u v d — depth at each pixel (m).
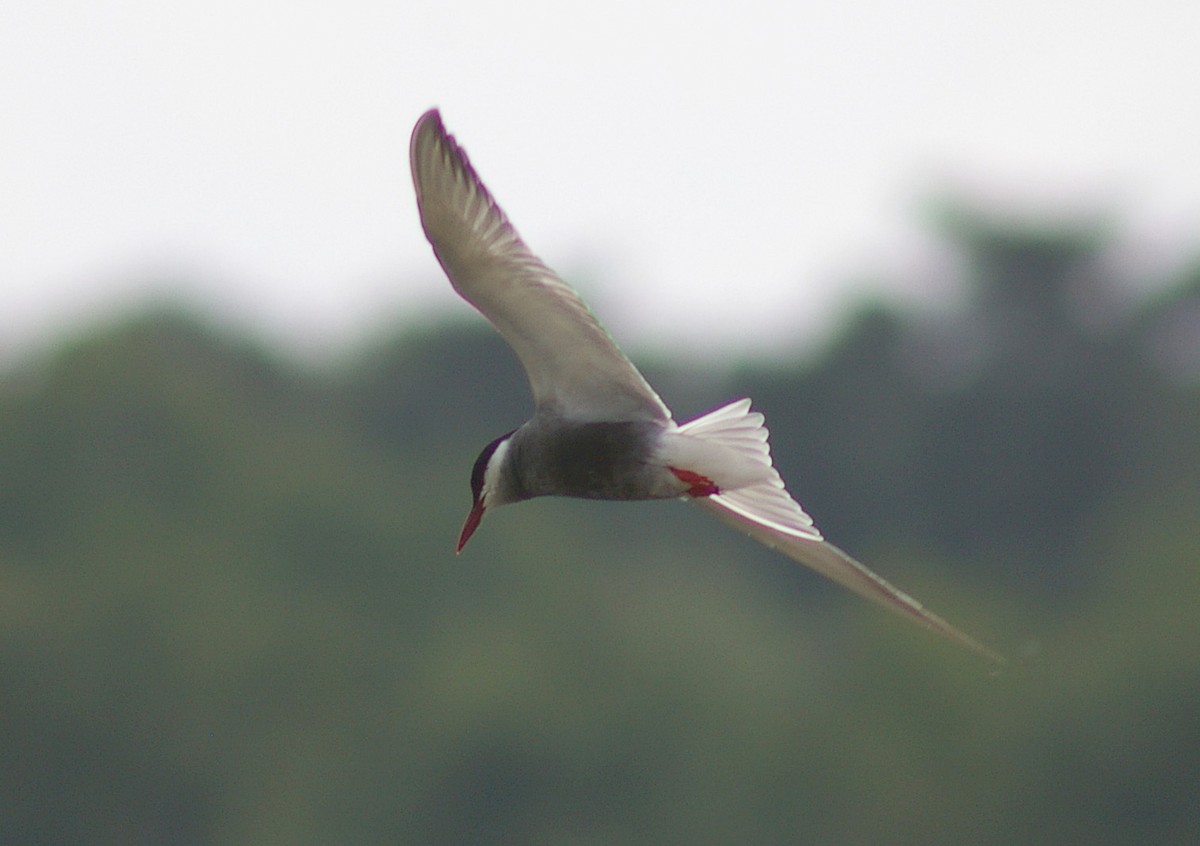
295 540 34.94
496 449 8.62
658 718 30.05
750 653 32.25
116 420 38.59
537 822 29.16
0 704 30.42
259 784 30.44
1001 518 45.41
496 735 29.27
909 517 45.44
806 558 8.71
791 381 46.41
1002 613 33.53
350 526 34.94
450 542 34.75
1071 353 46.56
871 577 8.49
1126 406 46.16
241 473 37.22
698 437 8.18
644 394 8.36
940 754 28.70
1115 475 45.25
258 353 47.41
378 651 32.69
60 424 38.16
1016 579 42.84
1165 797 28.41
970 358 47.16
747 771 29.22
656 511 37.34
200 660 31.14
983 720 28.89
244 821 30.08
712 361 47.78
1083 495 45.19
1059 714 28.84
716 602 34.50
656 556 37.19
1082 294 47.41
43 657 30.75
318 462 38.06
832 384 46.41
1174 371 46.69
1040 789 28.44
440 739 29.50
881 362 46.44
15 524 36.34
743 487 8.11
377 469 38.56
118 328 43.91
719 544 37.44
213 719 30.84
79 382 38.75
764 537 8.74
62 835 30.33
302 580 34.41
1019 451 45.81
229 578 33.22
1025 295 47.47
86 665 30.92
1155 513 41.50
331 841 29.50
